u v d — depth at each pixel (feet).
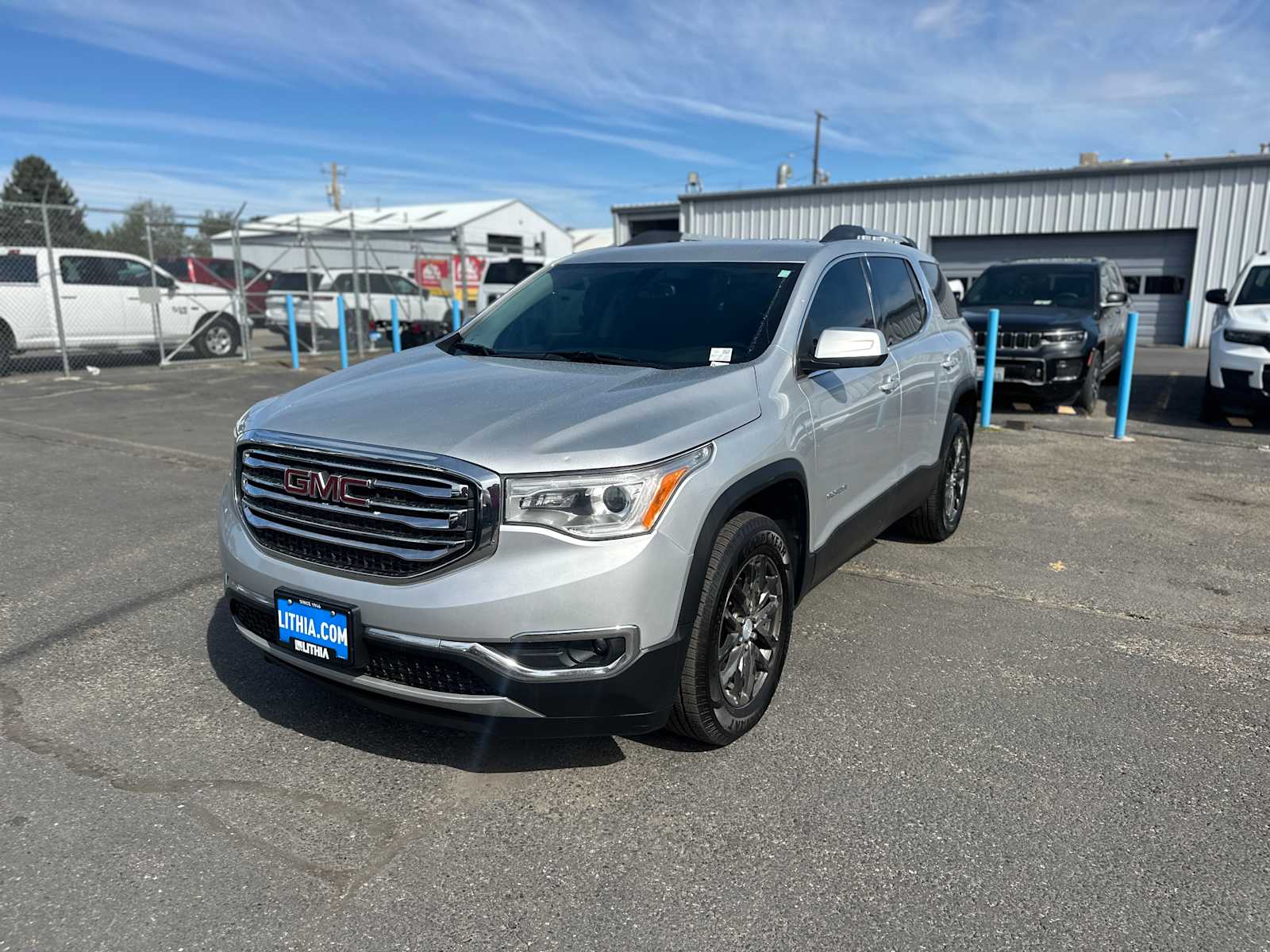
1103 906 8.15
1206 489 23.95
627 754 10.70
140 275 53.01
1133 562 17.98
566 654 8.98
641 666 9.12
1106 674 12.94
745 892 8.31
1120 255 70.13
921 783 10.10
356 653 9.24
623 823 9.34
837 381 12.79
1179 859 8.83
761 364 11.50
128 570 16.83
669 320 12.72
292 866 8.61
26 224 54.08
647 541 9.02
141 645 13.55
